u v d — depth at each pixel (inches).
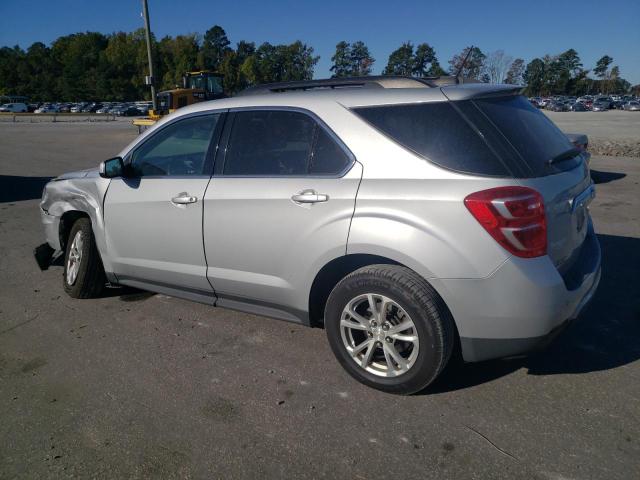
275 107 132.7
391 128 116.0
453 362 131.3
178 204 144.5
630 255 210.7
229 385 124.7
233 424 110.0
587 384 120.3
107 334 153.3
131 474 96.2
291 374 129.0
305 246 122.7
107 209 162.2
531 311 102.7
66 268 184.4
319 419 110.7
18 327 159.0
